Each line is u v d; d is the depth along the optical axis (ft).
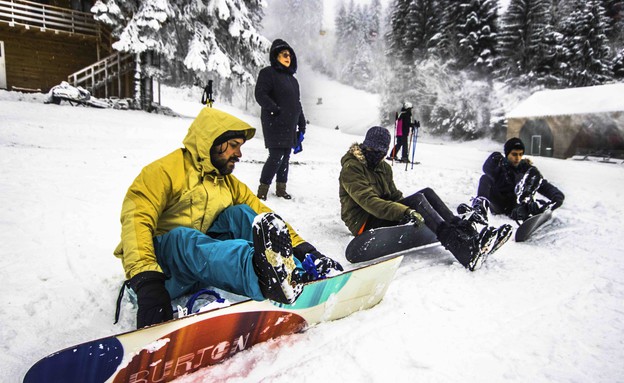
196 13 51.19
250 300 4.75
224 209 6.73
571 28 107.34
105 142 28.19
